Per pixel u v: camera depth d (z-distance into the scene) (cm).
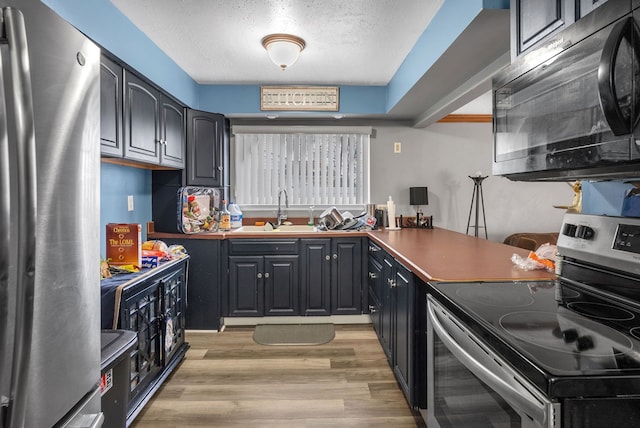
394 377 237
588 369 71
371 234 316
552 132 116
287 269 335
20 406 66
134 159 226
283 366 254
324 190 402
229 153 395
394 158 406
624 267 111
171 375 241
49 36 77
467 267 167
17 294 65
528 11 142
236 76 340
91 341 94
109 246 209
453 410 119
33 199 67
